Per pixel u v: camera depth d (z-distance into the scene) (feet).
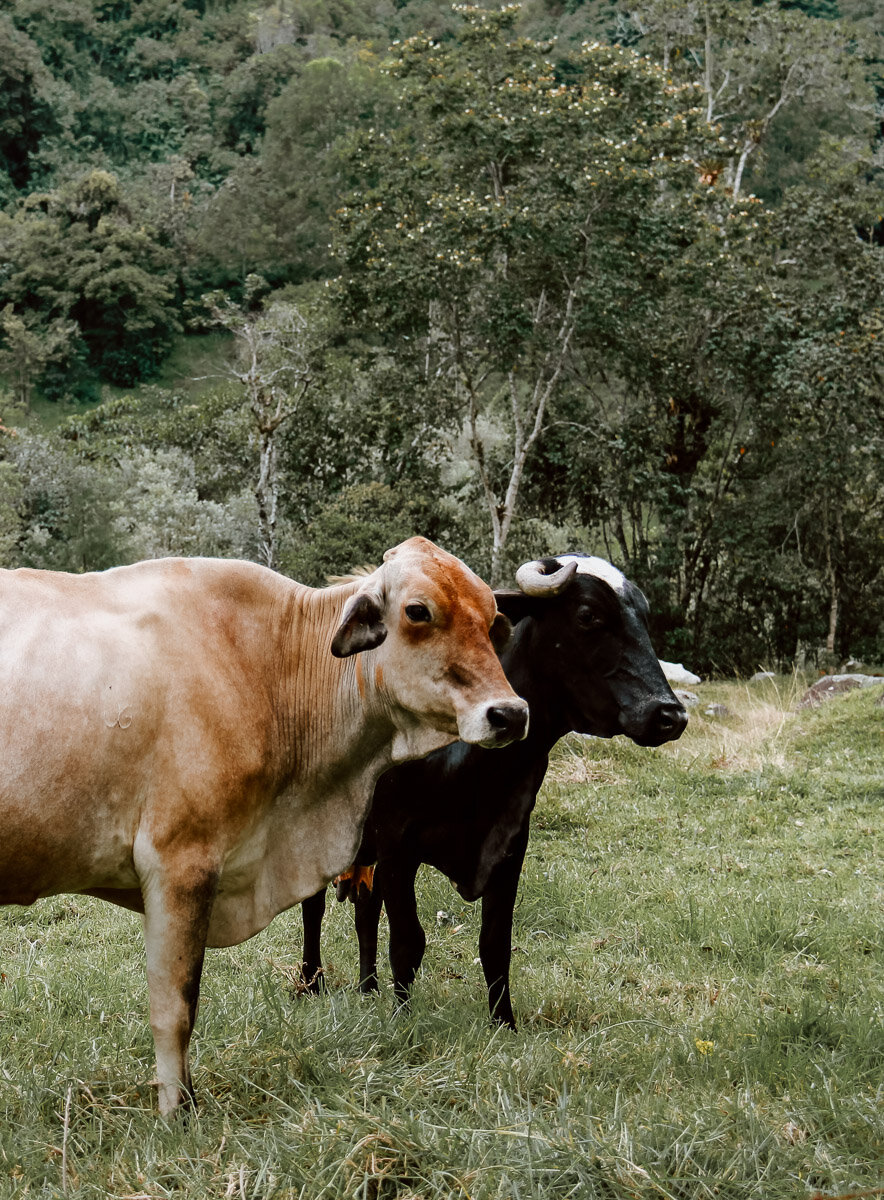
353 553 75.77
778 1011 16.52
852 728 42.78
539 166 75.41
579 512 88.02
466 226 72.49
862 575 83.71
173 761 11.48
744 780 36.22
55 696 10.93
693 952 20.54
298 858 13.10
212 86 308.40
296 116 234.79
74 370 207.21
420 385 83.56
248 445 98.02
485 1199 10.39
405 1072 12.89
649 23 122.01
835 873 26.73
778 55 118.73
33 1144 11.30
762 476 84.17
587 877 25.62
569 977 18.69
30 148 273.13
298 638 12.86
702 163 92.17
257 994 16.29
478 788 15.53
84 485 91.25
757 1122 12.19
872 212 87.71
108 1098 12.23
